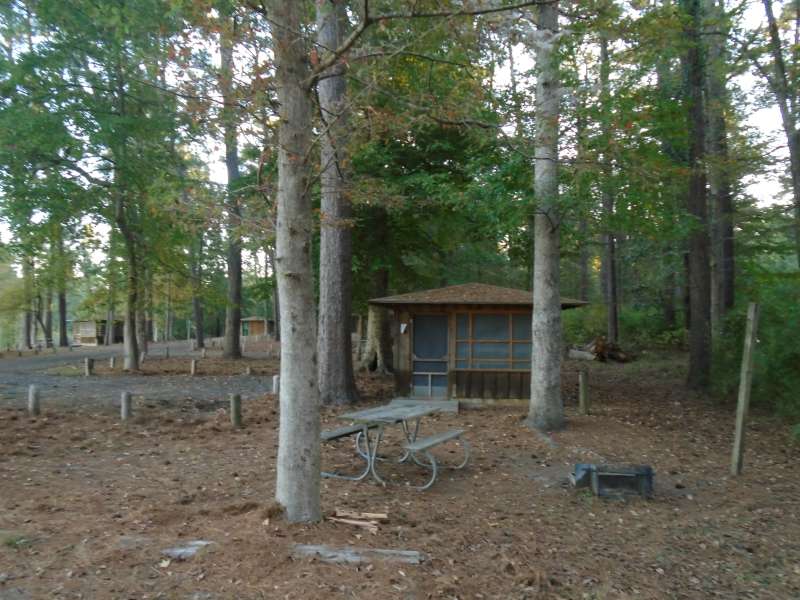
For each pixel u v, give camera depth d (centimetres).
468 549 531
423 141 1477
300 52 536
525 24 693
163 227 1925
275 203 591
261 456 859
